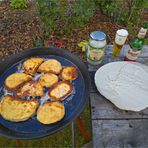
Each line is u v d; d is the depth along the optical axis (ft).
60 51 4.35
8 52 7.21
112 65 4.24
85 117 5.73
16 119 3.39
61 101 3.66
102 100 3.85
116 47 4.50
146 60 4.63
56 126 3.34
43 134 3.17
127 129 3.51
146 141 3.38
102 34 4.05
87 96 3.62
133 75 4.05
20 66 4.17
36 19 8.23
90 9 7.54
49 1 6.88
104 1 7.97
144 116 3.67
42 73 4.06
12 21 8.17
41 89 3.77
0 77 3.99
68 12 7.88
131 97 3.76
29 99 3.68
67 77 3.96
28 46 7.39
